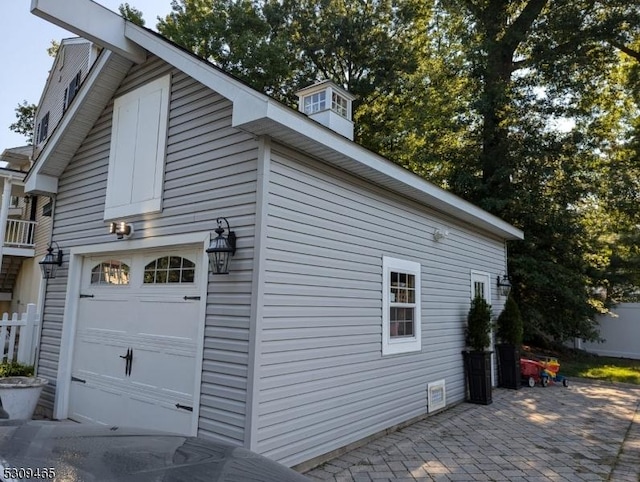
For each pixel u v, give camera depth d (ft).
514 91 43.11
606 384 31.60
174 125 16.37
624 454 15.81
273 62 49.60
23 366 20.13
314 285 14.85
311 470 13.94
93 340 18.65
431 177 48.67
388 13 54.65
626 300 46.80
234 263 13.50
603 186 43.06
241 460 6.12
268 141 13.51
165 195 16.20
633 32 42.14
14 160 52.06
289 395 13.51
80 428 6.58
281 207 13.78
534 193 40.70
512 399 25.68
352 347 16.47
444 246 24.14
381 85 53.31
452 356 24.11
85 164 20.34
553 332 41.39
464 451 16.02
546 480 13.34
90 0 16.05
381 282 18.44
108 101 19.49
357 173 17.21
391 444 16.72
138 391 16.11
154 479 4.77
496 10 45.32
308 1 54.95
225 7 52.24
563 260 41.01
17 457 4.85
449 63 50.55
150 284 16.56
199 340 13.99
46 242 41.60
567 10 41.52
